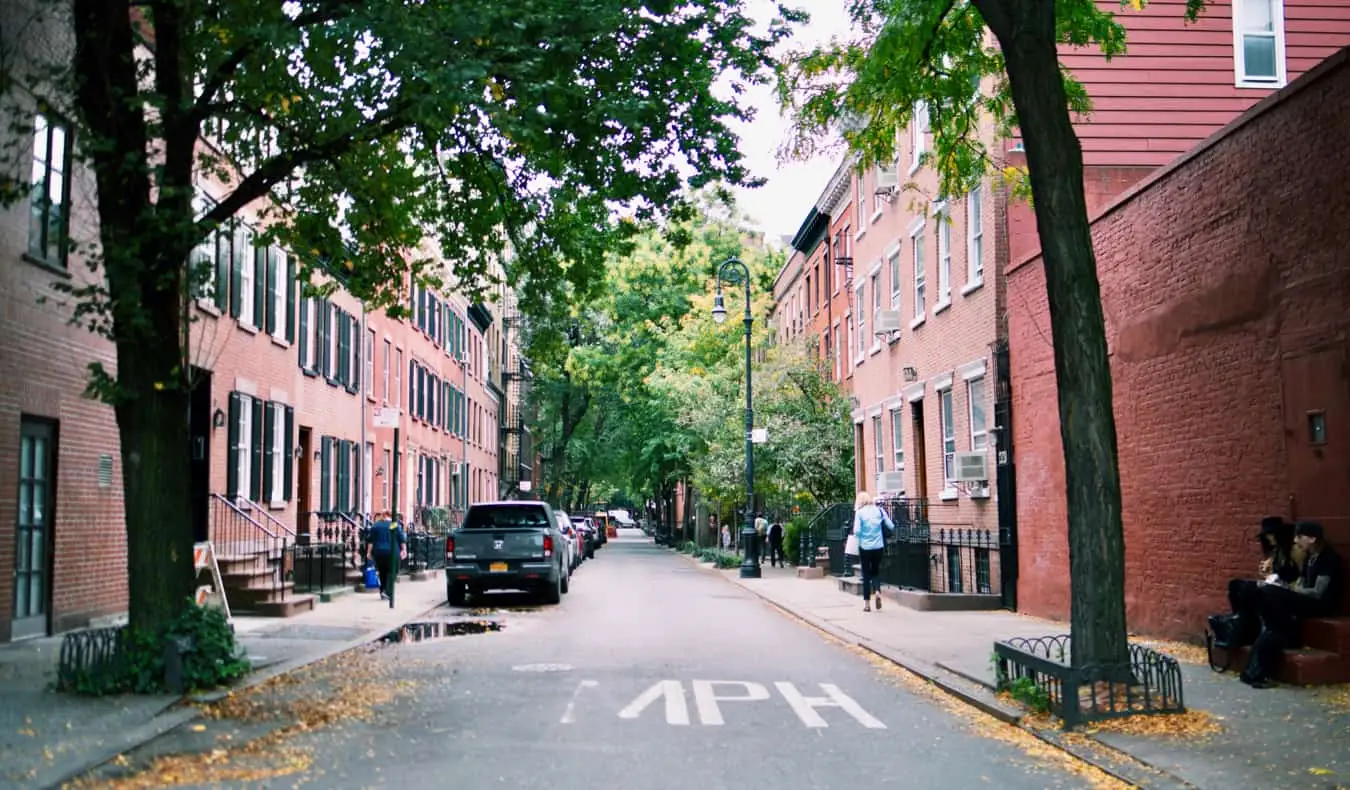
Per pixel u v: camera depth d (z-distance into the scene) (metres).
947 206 23.30
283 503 25.05
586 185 13.62
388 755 8.00
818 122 14.66
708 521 60.34
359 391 32.25
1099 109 20.48
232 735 8.66
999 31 10.05
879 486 28.61
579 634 16.52
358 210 14.48
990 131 20.48
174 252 10.56
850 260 36.25
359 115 11.40
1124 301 15.48
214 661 10.66
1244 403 12.52
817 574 30.81
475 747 8.30
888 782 7.32
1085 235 9.81
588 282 15.79
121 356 10.69
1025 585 18.72
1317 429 11.16
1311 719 8.74
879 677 12.23
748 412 32.97
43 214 14.52
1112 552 9.45
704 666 12.96
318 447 28.20
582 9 11.02
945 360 23.86
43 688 10.40
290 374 25.77
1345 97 10.67
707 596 25.03
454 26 10.34
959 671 11.93
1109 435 9.62
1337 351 10.84
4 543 13.43
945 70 14.88
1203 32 20.80
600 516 82.75
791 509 40.16
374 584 25.47
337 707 9.92
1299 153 11.41
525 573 21.88
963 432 22.58
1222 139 12.82
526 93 10.82
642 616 19.67
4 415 13.45
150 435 10.66
